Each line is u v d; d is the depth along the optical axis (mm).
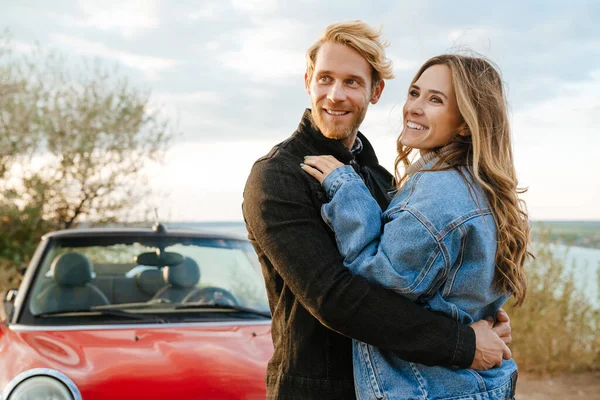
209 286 4453
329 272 2221
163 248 4598
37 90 11156
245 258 4762
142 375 3248
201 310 4242
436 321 2174
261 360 3518
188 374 3275
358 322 2164
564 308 7723
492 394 2232
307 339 2365
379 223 2293
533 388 6941
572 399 6500
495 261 2273
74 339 3705
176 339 3729
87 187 11062
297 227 2320
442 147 2430
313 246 2281
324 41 2648
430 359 2166
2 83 10961
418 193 2248
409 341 2160
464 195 2246
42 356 3414
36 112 11023
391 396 2223
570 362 7672
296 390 2367
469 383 2215
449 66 2383
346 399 2352
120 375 3240
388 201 2852
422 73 2469
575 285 7996
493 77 2387
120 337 3750
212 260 4625
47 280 4273
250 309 4320
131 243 4590
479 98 2328
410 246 2160
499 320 2400
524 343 7672
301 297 2264
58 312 4090
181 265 4504
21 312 4047
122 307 4207
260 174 2441
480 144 2311
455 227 2182
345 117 2602
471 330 2213
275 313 2480
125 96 11352
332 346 2357
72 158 10945
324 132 2611
